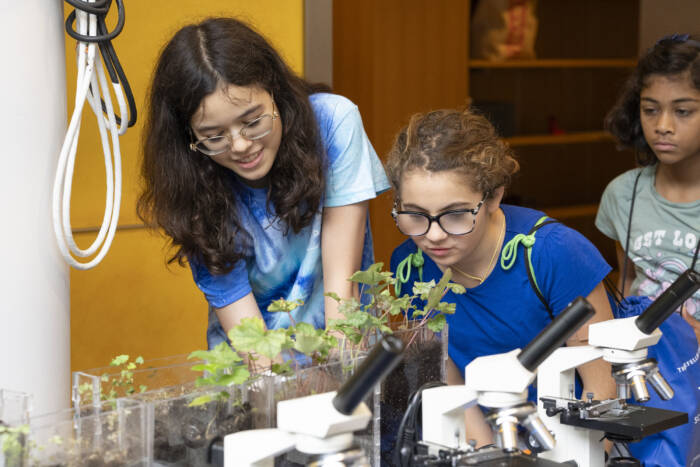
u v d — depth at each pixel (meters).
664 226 2.35
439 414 1.24
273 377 1.23
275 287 1.77
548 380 1.40
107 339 2.45
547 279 1.65
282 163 1.60
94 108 1.46
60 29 1.43
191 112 1.46
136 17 2.36
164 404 1.16
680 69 2.19
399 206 1.57
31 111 1.38
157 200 1.62
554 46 5.01
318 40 2.71
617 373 1.34
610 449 1.65
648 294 2.38
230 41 1.45
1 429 1.03
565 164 5.20
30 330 1.41
